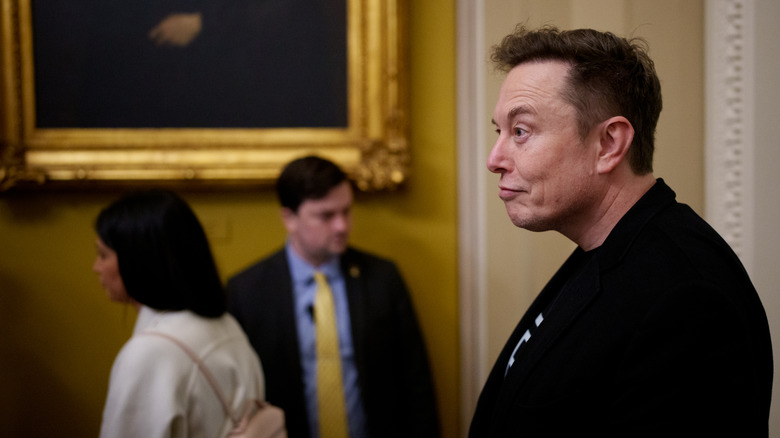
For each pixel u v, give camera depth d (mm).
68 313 2574
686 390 806
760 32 1887
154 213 1377
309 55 2537
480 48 2408
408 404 2223
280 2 2529
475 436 1158
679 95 2141
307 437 2053
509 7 2373
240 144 2518
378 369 2129
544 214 989
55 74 2486
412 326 2250
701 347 810
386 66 2500
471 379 2586
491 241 2467
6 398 2578
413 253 2617
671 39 2148
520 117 983
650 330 839
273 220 2592
